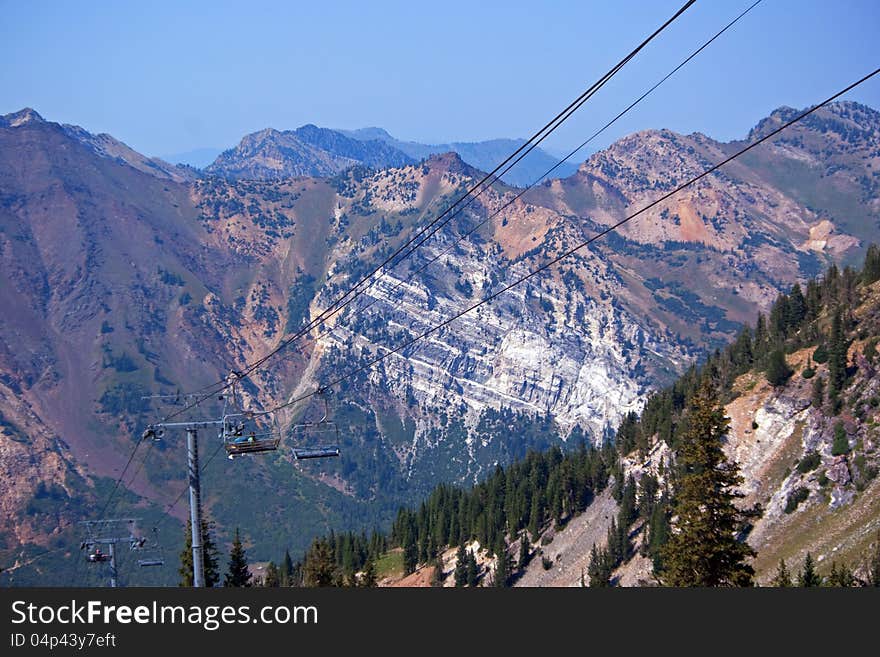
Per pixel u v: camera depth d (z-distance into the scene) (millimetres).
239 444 80562
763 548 143875
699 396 86688
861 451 143750
